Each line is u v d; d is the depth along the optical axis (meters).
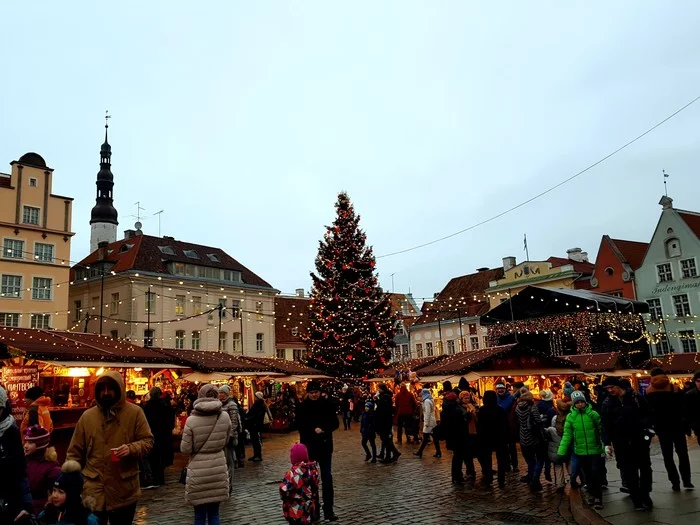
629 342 32.56
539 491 10.39
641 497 8.16
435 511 8.99
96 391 5.70
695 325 39.91
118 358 17.80
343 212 37.25
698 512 7.77
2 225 39.19
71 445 5.57
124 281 46.72
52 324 40.59
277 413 25.66
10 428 5.10
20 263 39.69
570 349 32.38
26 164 41.41
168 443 12.44
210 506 6.85
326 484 8.60
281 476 13.02
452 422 11.60
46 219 41.75
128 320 44.78
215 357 25.28
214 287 51.84
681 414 9.34
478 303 56.84
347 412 27.62
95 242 69.06
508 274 53.62
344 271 35.94
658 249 42.59
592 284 46.66
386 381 31.44
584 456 8.73
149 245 50.81
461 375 20.02
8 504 4.94
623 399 8.52
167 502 10.36
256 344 54.72
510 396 13.14
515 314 36.09
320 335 35.50
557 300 33.41
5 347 15.10
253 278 57.06
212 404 6.99
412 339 62.06
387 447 14.87
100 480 5.47
